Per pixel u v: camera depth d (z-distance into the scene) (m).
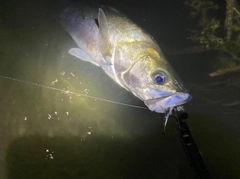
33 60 0.46
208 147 0.46
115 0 0.57
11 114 0.38
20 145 0.37
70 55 0.48
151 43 0.37
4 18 0.49
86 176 0.37
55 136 0.39
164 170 0.40
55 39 0.49
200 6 0.51
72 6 0.45
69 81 0.45
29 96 0.41
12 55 0.45
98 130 0.42
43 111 0.41
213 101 0.51
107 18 0.39
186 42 0.54
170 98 0.32
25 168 0.35
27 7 0.51
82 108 0.43
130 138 0.42
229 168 0.44
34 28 0.49
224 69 0.49
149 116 0.45
